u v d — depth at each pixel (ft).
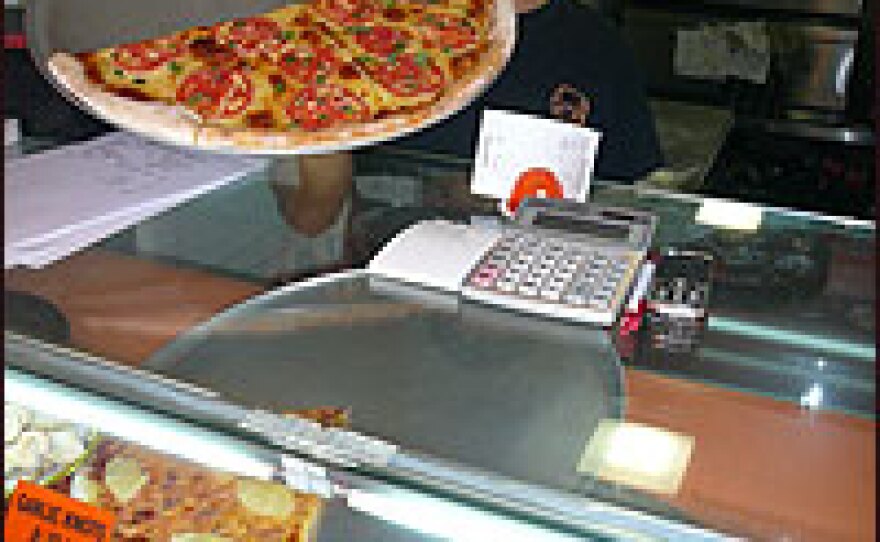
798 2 8.04
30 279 3.08
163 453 2.46
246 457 2.29
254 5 4.28
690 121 8.16
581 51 5.88
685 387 2.60
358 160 4.02
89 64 3.66
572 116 5.70
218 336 2.74
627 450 2.31
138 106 3.32
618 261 3.11
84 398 2.45
